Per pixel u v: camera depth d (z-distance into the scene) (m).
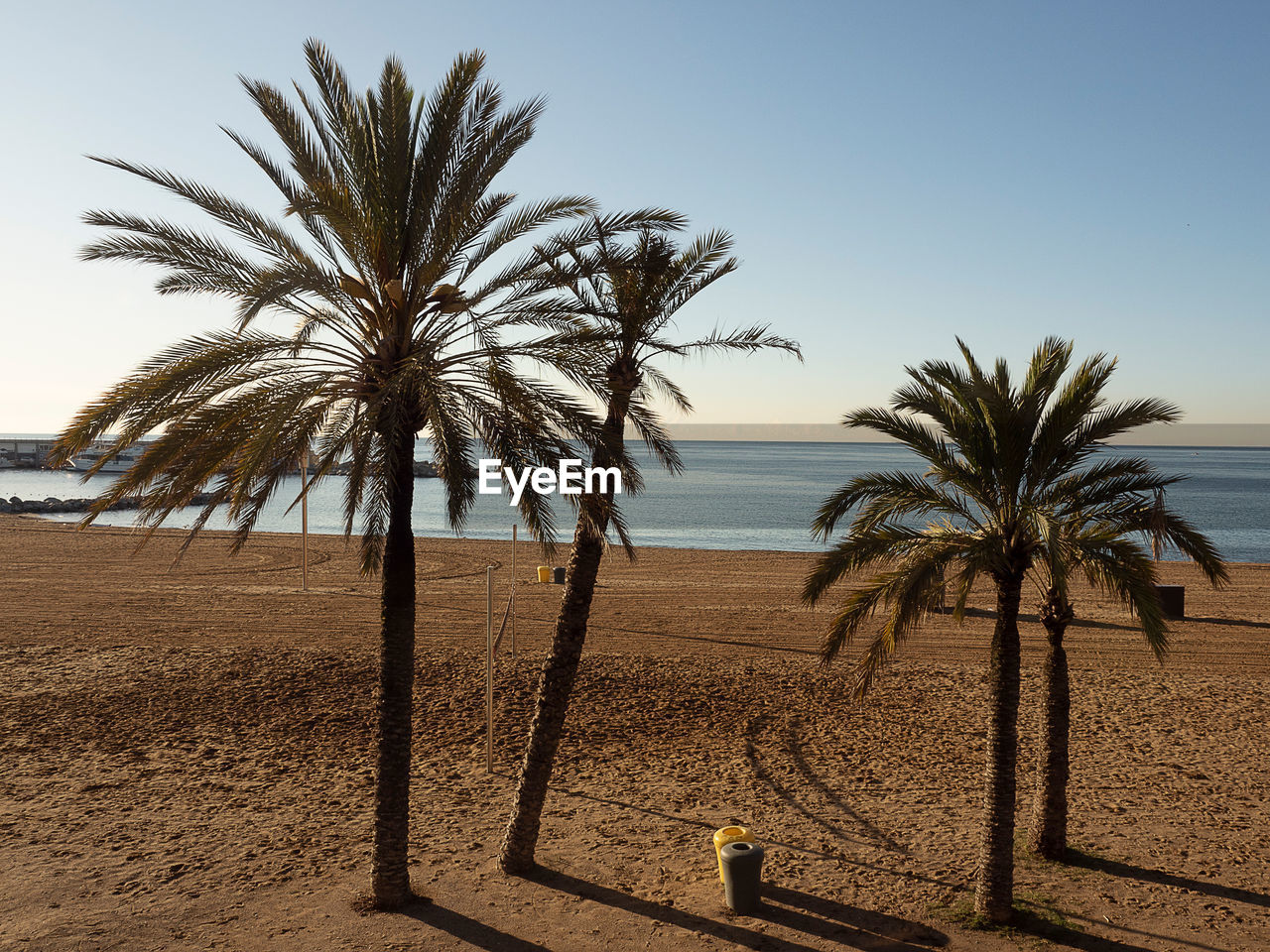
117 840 11.41
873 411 9.98
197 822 12.05
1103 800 12.87
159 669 19.62
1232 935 8.97
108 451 8.95
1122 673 20.02
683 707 17.59
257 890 10.02
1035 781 13.60
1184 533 9.55
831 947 8.80
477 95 9.73
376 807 9.55
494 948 8.76
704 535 60.69
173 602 27.55
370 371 9.15
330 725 16.42
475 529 63.47
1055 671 10.90
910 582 8.97
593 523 9.48
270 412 8.45
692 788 13.54
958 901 9.77
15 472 137.38
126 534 46.62
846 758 14.89
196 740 15.58
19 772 13.89
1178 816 12.25
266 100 9.19
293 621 24.88
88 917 9.30
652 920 9.37
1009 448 9.14
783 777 13.99
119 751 14.98
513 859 10.51
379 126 9.56
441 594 29.77
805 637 23.67
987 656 21.59
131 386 8.34
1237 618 26.05
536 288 9.70
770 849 11.30
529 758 10.48
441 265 9.34
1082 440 9.59
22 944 8.70
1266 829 11.78
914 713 17.27
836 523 10.35
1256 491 115.50
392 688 9.41
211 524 62.28
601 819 12.34
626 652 21.80
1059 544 7.98
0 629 23.58
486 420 8.66
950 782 13.72
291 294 8.78
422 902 9.73
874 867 10.74
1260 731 16.08
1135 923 9.23
